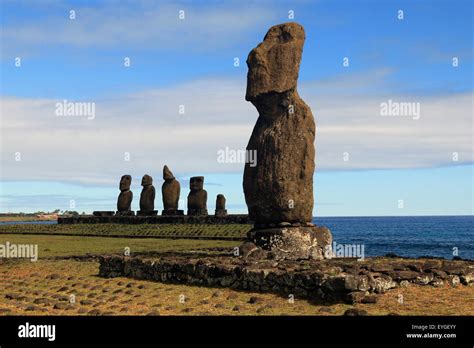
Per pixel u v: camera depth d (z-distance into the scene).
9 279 24.39
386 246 74.12
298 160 23.22
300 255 22.44
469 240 88.25
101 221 62.00
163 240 42.22
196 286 19.75
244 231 43.28
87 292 20.08
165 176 61.38
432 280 17.38
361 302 15.77
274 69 23.72
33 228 58.03
